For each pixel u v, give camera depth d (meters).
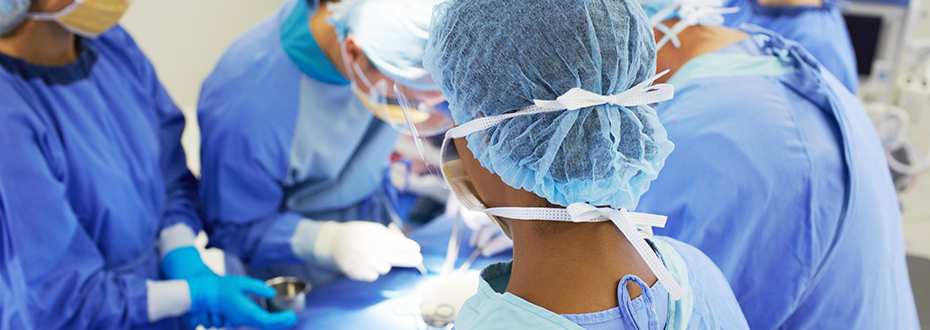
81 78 1.38
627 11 0.59
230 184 1.54
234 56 1.60
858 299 0.99
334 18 1.34
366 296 1.37
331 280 1.66
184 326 1.63
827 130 0.96
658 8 1.02
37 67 1.30
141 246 1.50
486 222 1.51
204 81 1.65
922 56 2.91
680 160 0.95
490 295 0.60
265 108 1.50
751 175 0.91
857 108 1.07
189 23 2.32
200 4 2.33
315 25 1.50
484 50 0.57
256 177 1.54
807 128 0.94
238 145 1.50
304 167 1.62
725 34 1.07
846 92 1.08
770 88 0.96
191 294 1.41
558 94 0.57
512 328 0.54
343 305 1.33
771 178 0.91
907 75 2.94
